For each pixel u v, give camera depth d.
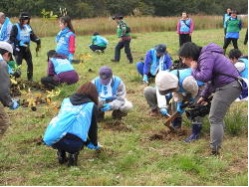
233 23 17.20
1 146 7.09
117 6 62.75
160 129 7.95
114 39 25.14
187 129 7.84
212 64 6.22
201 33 28.16
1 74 6.13
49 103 9.16
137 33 29.67
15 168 6.28
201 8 71.19
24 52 11.44
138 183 5.77
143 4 64.50
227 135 7.58
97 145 6.50
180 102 7.26
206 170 6.13
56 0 56.00
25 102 9.53
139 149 6.97
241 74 8.57
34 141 7.32
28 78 11.80
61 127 5.95
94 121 6.16
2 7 53.22
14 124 8.27
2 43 6.61
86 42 23.66
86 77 12.92
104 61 16.17
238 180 5.79
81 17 58.56
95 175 6.02
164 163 6.38
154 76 11.24
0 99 6.20
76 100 6.15
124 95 8.33
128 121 8.49
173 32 30.42
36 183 5.80
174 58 16.73
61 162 6.38
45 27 29.02
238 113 7.89
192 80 7.01
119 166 6.29
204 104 6.99
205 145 7.09
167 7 69.00
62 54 11.44
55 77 10.63
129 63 15.74
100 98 8.16
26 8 53.44
